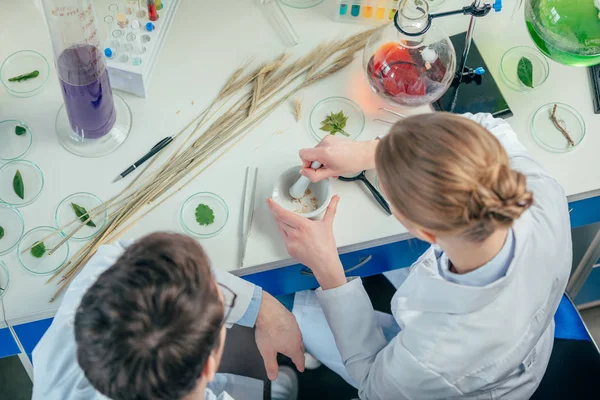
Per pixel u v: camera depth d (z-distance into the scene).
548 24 1.24
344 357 1.20
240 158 1.29
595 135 1.36
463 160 0.76
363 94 1.38
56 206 1.22
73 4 1.02
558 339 1.26
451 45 1.32
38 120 1.29
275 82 1.36
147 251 0.68
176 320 0.63
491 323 0.95
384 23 1.44
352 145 1.22
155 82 1.35
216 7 1.44
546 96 1.40
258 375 1.38
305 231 1.16
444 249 0.90
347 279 1.28
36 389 0.95
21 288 1.16
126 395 0.65
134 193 1.24
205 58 1.38
